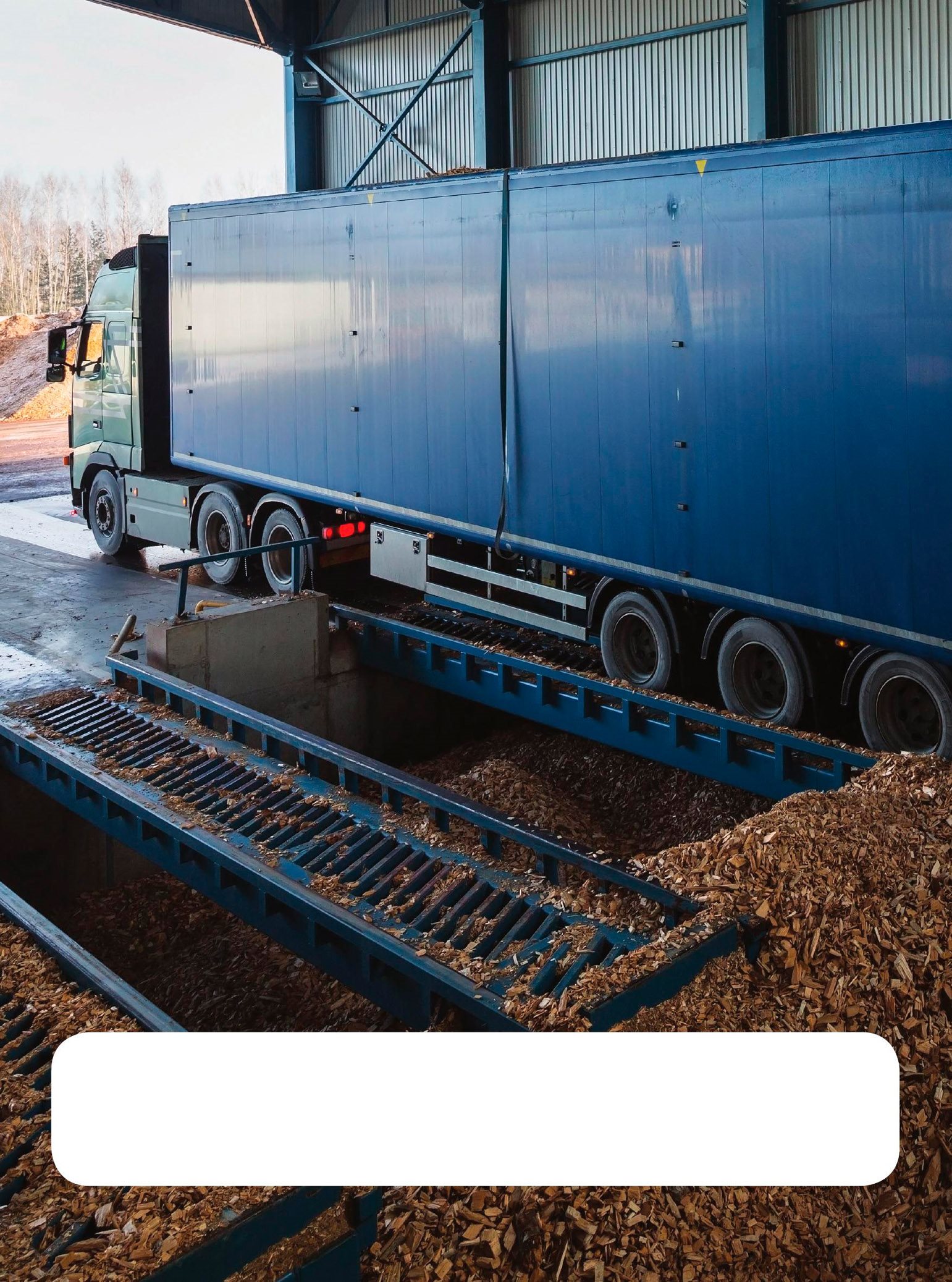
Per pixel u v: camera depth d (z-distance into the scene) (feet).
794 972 16.16
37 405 110.52
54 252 233.55
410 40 60.08
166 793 23.85
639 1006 14.71
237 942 26.02
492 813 20.31
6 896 19.49
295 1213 11.27
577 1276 11.97
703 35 48.39
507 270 29.25
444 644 32.17
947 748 22.93
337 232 34.65
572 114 53.67
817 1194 13.80
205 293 41.01
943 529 21.53
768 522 24.49
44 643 36.22
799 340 23.34
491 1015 15.57
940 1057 15.52
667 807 28.91
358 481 35.42
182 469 48.03
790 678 25.94
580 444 28.25
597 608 30.58
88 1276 10.94
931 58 41.88
